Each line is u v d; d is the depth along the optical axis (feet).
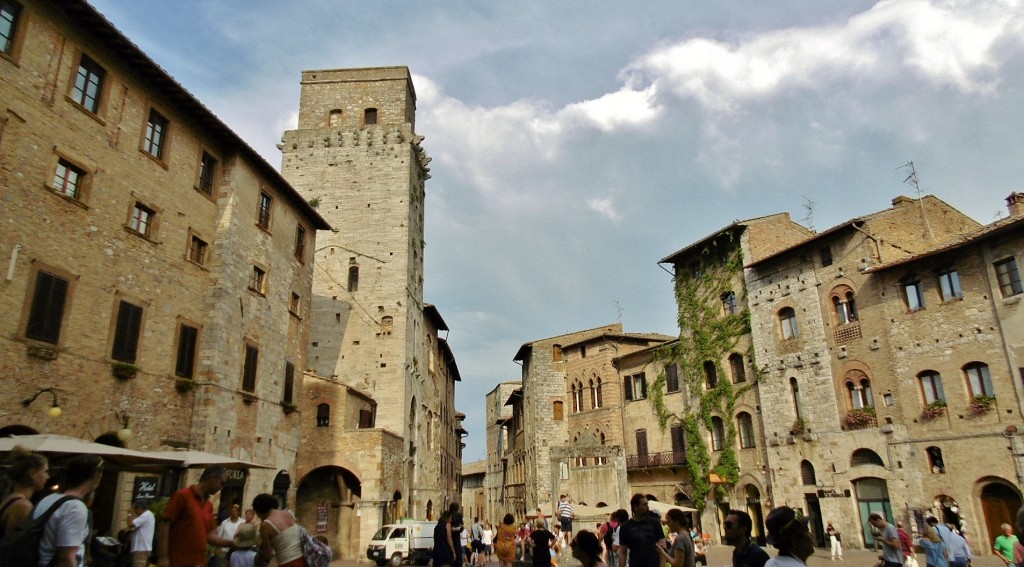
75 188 75.20
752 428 153.17
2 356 63.93
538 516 121.19
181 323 89.92
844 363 133.49
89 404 73.72
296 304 123.95
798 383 141.79
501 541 69.72
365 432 132.26
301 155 183.52
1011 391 107.86
